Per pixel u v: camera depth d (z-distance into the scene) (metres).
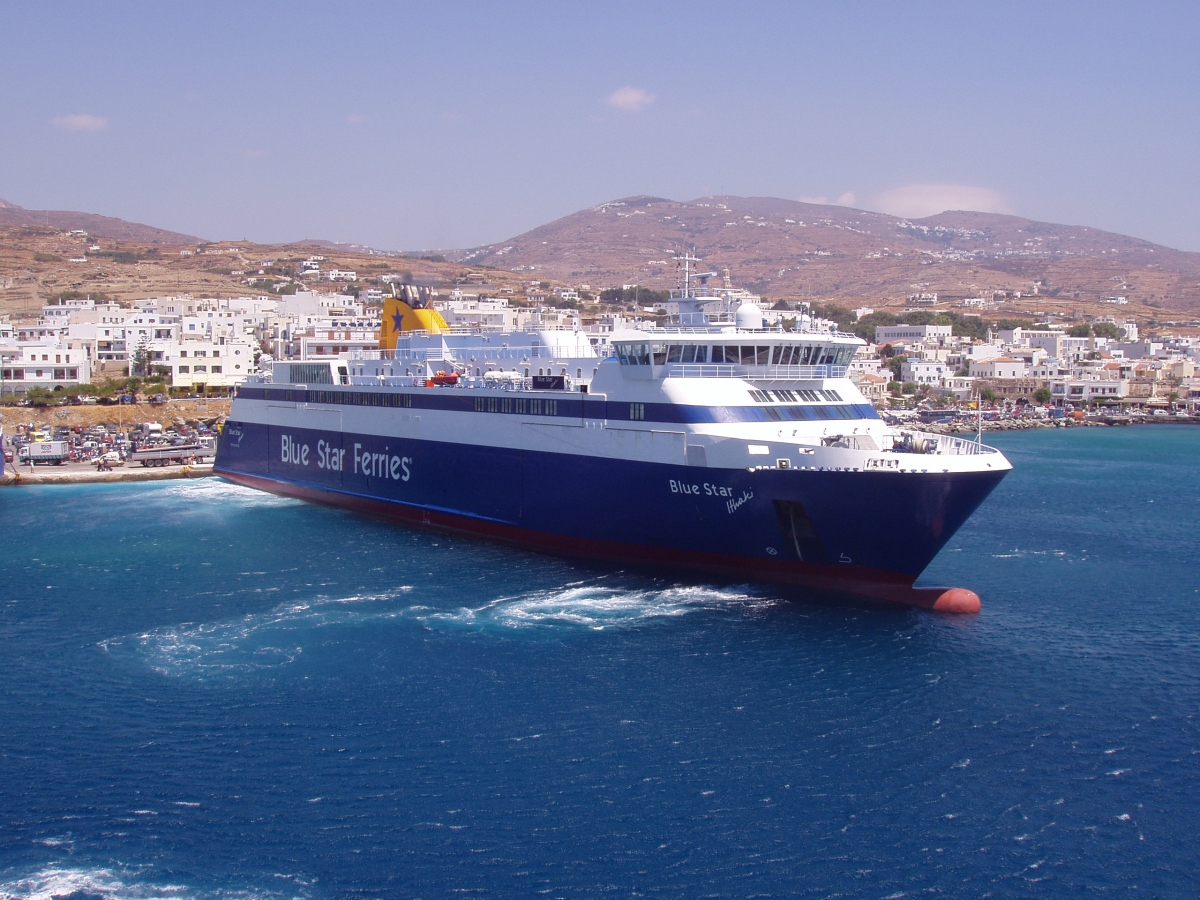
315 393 81.88
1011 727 38.06
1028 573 61.72
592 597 52.25
